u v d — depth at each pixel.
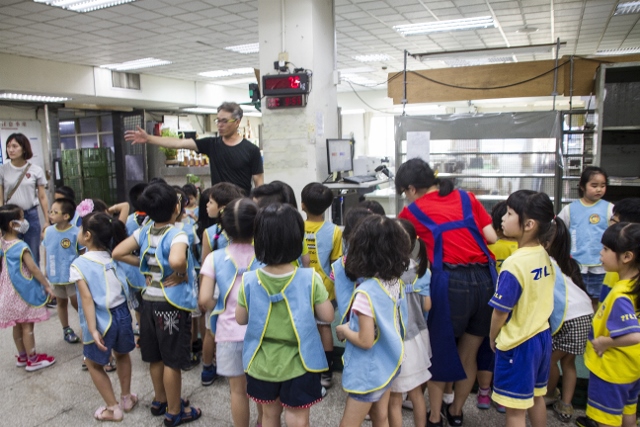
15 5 5.45
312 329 1.64
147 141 3.22
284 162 4.14
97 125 11.50
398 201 4.20
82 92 8.96
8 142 3.93
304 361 1.61
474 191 4.03
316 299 1.65
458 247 2.01
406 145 4.06
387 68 10.72
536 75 4.21
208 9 5.91
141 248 2.21
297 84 3.90
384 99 14.45
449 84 4.42
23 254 2.83
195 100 11.72
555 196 3.81
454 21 6.86
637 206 2.25
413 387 1.83
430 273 1.95
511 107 12.55
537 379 1.78
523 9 6.29
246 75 11.05
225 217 1.93
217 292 2.00
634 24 7.10
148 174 9.92
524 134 3.83
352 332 1.63
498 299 1.73
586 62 4.06
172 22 6.44
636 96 3.93
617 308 1.74
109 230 2.32
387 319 1.63
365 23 6.86
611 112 4.00
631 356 1.77
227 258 1.95
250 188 3.25
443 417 2.23
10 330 3.64
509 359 1.74
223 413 2.37
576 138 4.28
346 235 2.00
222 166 3.21
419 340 1.87
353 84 13.42
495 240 2.10
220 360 1.93
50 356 3.02
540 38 7.99
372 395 1.63
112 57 8.41
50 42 7.14
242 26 6.73
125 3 5.60
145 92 10.35
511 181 3.93
